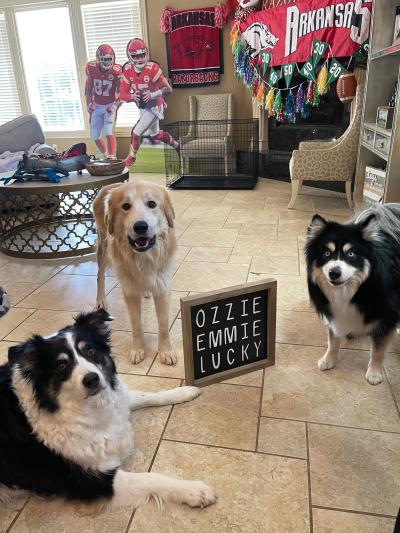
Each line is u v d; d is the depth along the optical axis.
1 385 1.36
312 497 1.32
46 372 1.30
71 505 1.34
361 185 4.29
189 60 7.06
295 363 2.01
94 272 3.20
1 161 5.34
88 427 1.32
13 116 8.39
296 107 5.26
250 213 4.51
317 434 1.57
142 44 6.85
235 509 1.29
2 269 3.30
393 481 1.37
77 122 8.16
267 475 1.41
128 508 1.31
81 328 1.41
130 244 1.88
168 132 7.38
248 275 2.97
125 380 1.94
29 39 7.73
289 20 4.93
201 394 1.81
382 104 3.93
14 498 1.37
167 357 2.05
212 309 1.78
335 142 4.35
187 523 1.26
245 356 1.94
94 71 7.16
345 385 1.84
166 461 1.48
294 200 4.61
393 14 3.64
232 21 6.35
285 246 3.49
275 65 5.33
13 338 2.31
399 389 1.80
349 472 1.41
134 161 7.48
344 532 1.22
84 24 7.40
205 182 6.11
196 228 4.08
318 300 1.88
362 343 2.14
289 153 5.93
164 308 2.04
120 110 7.66
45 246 3.75
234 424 1.64
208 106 7.01
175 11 6.85
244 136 7.01
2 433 1.32
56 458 1.31
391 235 1.82
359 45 4.34
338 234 1.73
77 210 4.48
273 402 1.75
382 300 1.72
